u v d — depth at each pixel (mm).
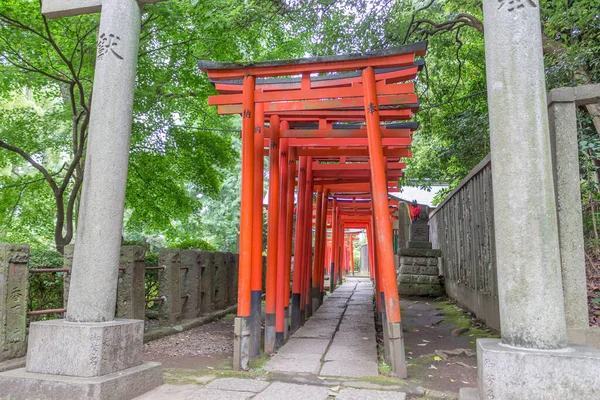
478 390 2959
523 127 2928
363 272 31156
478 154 9711
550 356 2604
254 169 5055
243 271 4551
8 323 4117
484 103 9492
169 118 10203
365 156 7504
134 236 18281
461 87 10945
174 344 5762
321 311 9070
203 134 10797
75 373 3244
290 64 4793
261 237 5094
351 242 27500
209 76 4969
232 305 9586
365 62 4652
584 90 3869
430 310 9336
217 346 5668
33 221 11398
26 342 4324
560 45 6637
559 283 2828
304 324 7301
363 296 12375
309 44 9852
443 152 10180
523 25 3031
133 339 3646
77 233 3695
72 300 3580
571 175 3852
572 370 2570
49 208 12195
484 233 7039
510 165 2930
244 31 8828
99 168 3725
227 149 11422
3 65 8656
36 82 9281
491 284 6629
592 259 5047
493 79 3080
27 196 11180
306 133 6180
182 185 12227
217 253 8875
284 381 3893
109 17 3984
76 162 9227
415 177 13062
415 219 12727
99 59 3939
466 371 4430
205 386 3734
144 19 8227
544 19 6750
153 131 9992
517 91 2969
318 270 9703
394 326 4156
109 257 3662
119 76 3908
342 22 8680
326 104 5516
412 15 8883
